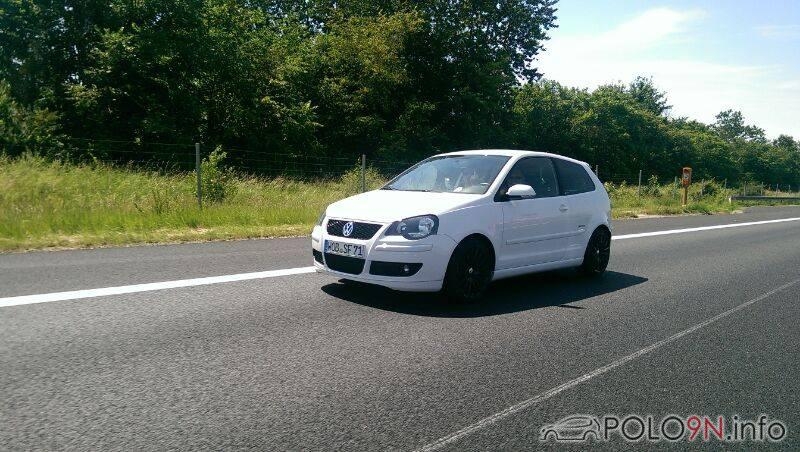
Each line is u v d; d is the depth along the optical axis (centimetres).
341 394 336
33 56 2239
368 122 2970
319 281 639
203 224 1052
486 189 604
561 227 685
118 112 2286
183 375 352
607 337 484
